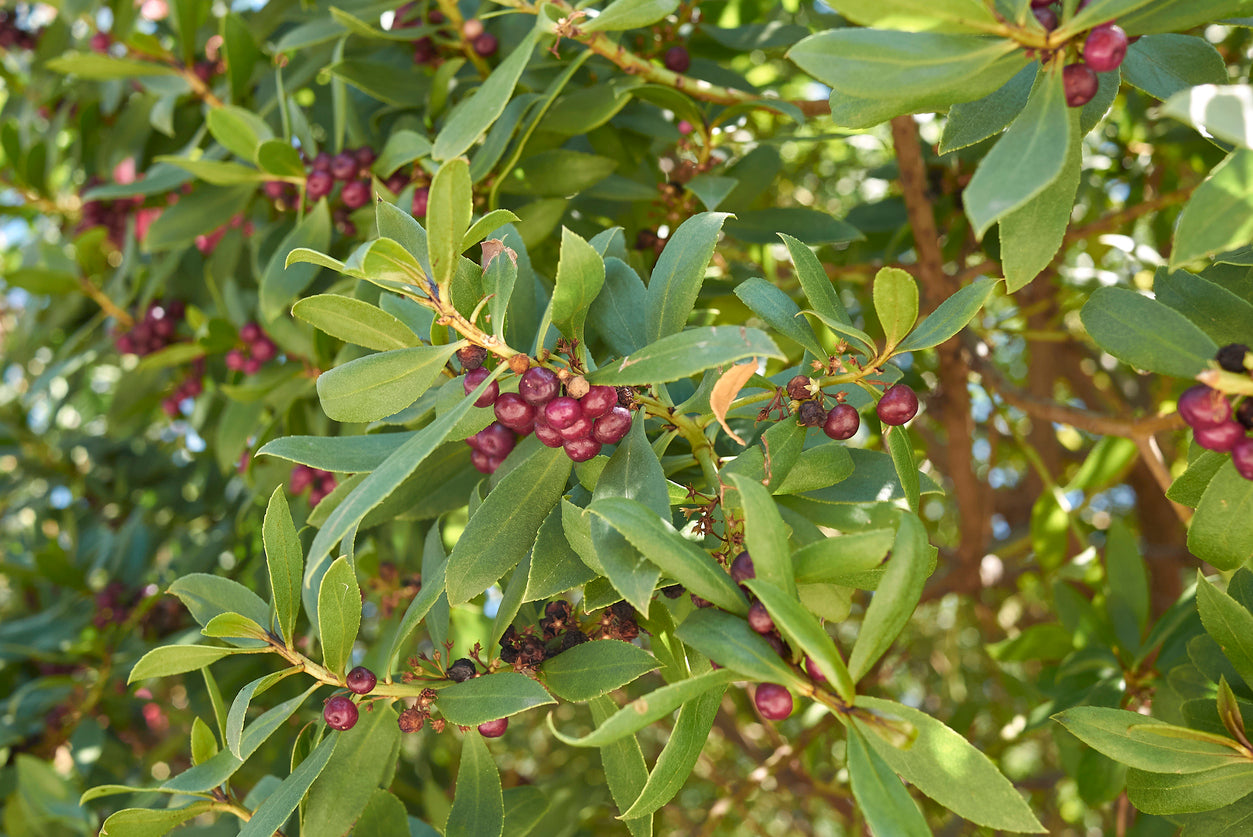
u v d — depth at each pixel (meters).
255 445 0.74
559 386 0.41
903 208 0.82
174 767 1.06
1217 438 0.39
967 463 0.93
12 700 0.86
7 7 0.97
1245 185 0.37
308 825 0.46
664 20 0.64
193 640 0.61
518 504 0.43
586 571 0.42
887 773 0.38
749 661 0.38
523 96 0.55
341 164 0.59
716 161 0.61
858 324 0.96
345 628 0.45
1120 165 0.93
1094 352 1.26
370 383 0.42
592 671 0.44
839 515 0.43
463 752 0.47
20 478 1.12
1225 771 0.44
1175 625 0.60
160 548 1.04
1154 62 0.44
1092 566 0.77
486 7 0.63
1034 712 0.64
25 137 0.95
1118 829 0.65
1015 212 0.42
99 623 0.91
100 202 0.84
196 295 0.84
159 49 0.73
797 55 0.40
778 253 0.84
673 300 0.43
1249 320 0.43
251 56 0.67
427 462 0.51
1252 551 0.42
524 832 0.54
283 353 0.74
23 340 1.01
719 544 0.43
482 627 0.66
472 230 0.40
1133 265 0.96
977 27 0.39
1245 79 0.75
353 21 0.58
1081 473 0.76
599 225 0.63
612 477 0.42
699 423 0.44
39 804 0.68
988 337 0.92
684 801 1.40
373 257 0.39
